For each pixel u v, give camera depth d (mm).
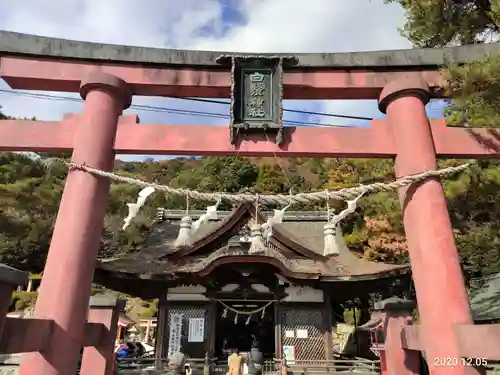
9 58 5680
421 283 4762
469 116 5770
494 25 7387
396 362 5816
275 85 5711
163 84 5812
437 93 5875
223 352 14875
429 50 5934
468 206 7992
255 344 13133
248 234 14234
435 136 5543
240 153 5520
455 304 4492
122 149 5449
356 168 27734
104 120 5430
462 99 5191
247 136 5539
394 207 10977
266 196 5188
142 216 24016
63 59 5777
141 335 24766
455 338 4336
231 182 43969
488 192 7234
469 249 10641
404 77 5840
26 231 18328
